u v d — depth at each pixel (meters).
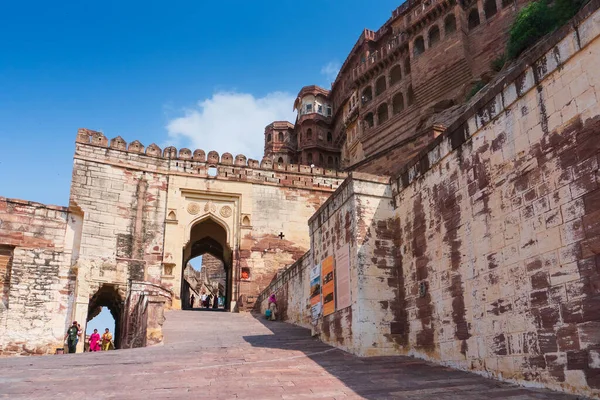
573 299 6.55
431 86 30.78
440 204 10.00
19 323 19.50
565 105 7.04
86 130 24.70
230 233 25.91
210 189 26.00
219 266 41.09
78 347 19.89
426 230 10.43
